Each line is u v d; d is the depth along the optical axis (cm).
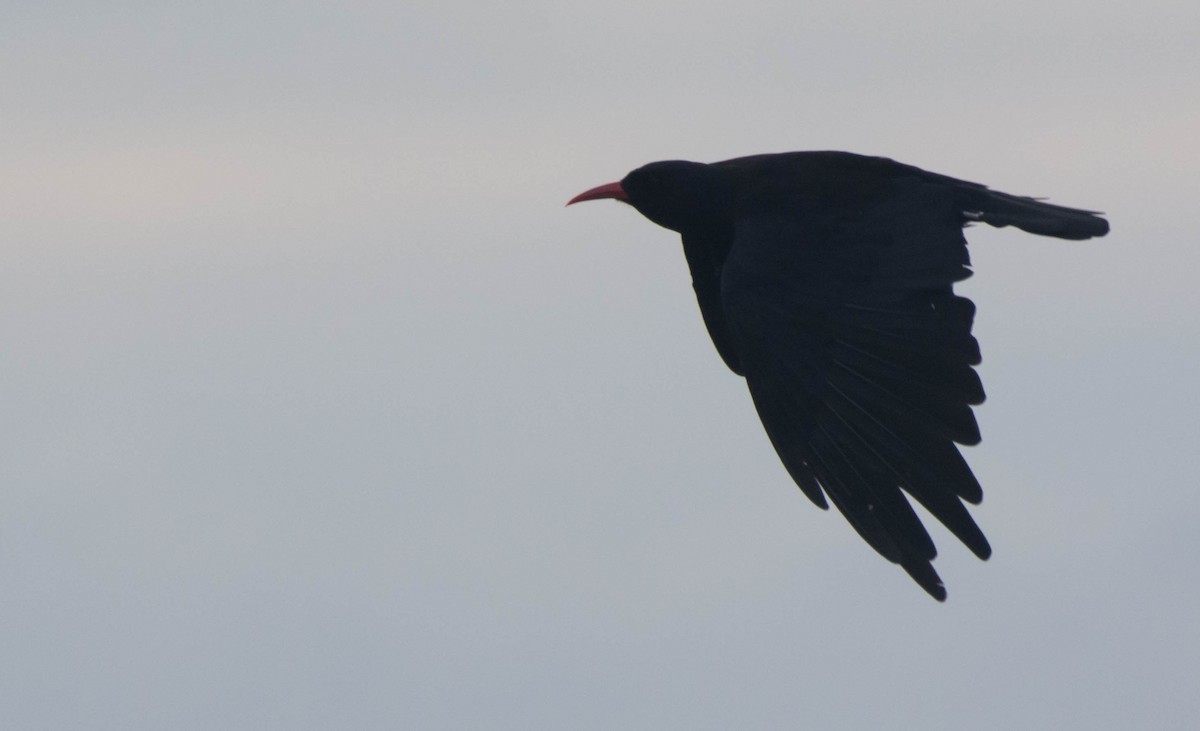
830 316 1348
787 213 1434
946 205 1421
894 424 1300
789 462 1327
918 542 1266
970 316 1341
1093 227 1417
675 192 1540
